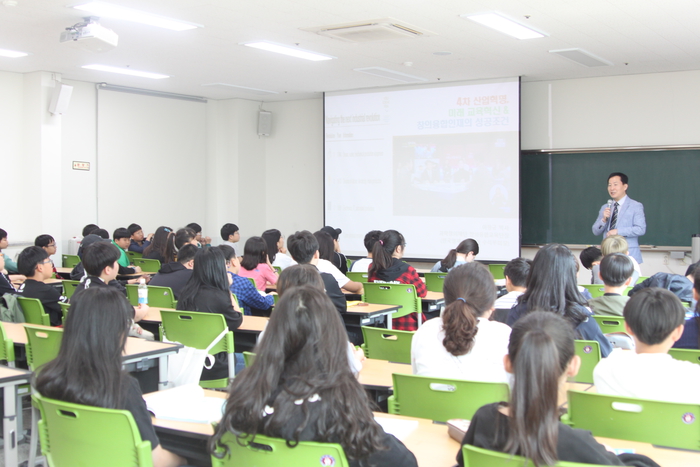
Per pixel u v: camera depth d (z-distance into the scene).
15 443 2.57
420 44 6.45
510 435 1.34
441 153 8.70
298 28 5.87
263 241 5.19
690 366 1.93
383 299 4.73
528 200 8.48
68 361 1.74
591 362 2.62
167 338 3.53
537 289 2.78
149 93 9.27
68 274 6.82
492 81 8.28
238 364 3.64
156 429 1.89
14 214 7.96
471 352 2.21
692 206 7.51
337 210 9.50
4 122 7.86
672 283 3.86
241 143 10.17
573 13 5.33
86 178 8.63
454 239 8.70
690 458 1.66
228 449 1.57
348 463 1.50
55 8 5.27
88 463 1.73
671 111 7.60
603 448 1.41
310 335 1.52
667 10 5.22
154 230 9.49
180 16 5.50
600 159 8.00
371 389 2.44
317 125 10.12
